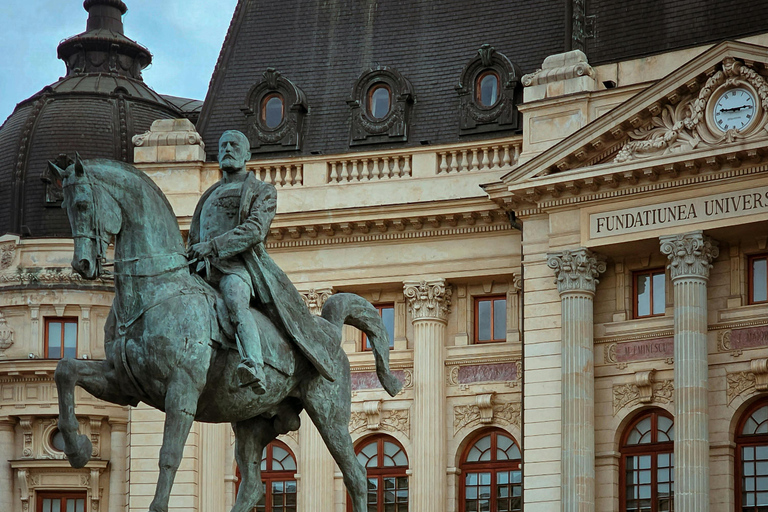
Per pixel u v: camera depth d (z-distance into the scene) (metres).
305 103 68.56
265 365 24.06
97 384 23.41
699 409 56.09
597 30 62.72
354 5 70.81
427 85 67.75
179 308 23.41
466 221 64.06
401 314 65.94
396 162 65.62
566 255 58.91
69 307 74.25
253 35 71.50
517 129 65.06
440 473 63.50
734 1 60.66
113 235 23.72
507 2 68.62
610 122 57.88
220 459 65.31
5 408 73.25
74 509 72.81
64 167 23.56
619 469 58.78
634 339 59.09
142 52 81.56
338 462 25.61
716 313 57.75
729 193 56.50
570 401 57.91
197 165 66.62
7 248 75.12
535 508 58.09
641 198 58.09
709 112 56.75
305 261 66.12
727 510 56.28
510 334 64.00
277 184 66.62
